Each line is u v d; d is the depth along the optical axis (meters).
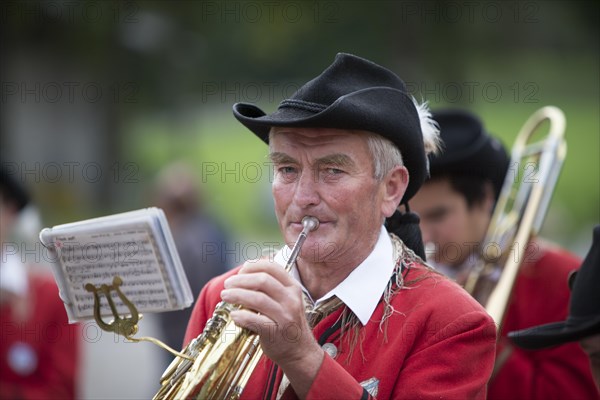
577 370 7.18
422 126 5.57
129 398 14.66
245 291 4.27
